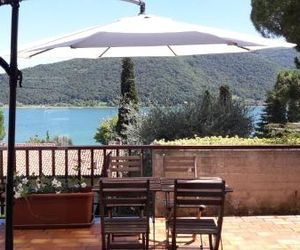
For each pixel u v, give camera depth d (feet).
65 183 21.13
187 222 15.97
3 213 22.24
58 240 19.49
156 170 23.07
